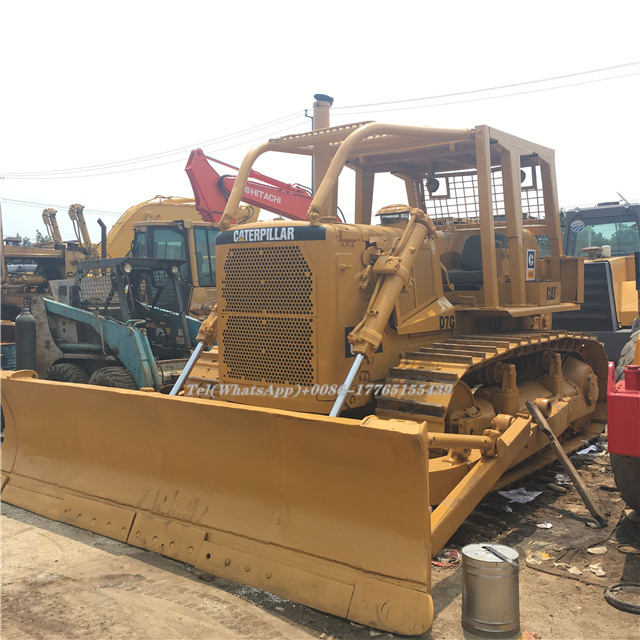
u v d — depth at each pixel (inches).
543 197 260.4
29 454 206.8
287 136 214.5
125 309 324.8
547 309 229.8
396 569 128.1
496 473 167.3
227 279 191.2
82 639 125.5
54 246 594.2
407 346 197.2
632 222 432.5
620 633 126.0
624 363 237.1
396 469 128.4
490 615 124.3
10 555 163.8
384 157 246.1
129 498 174.9
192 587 145.0
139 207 560.7
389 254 183.0
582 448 265.6
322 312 172.1
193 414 159.0
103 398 179.9
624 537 174.6
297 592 136.1
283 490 147.1
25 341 343.0
